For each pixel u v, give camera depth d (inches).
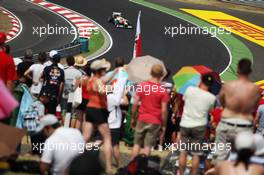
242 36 5930.1
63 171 1178.6
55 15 6072.8
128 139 1822.1
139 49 2541.8
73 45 4795.8
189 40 5585.6
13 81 1467.8
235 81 1307.8
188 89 1398.9
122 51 4985.2
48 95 1790.1
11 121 1531.7
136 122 1492.4
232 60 5132.9
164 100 1424.7
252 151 995.3
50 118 1244.5
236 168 1001.5
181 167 1428.4
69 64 1953.7
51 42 5157.5
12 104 1172.5
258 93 1305.4
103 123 1398.9
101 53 4842.5
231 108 1310.3
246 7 7224.4
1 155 1184.8
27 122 1518.2
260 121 1833.2
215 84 1807.3
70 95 1935.3
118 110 1508.4
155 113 1437.0
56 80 1801.2
